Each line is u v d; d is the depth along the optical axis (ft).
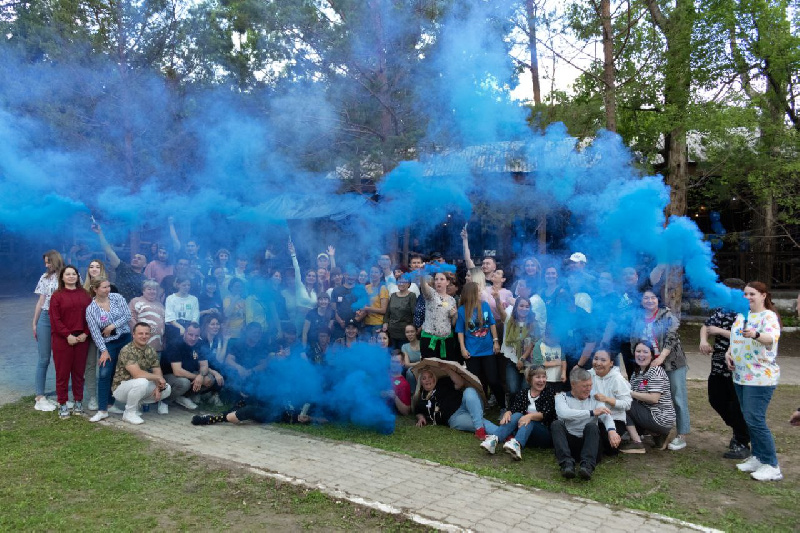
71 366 18.99
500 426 17.75
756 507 13.09
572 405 16.35
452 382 19.62
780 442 18.17
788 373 29.35
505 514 12.09
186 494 13.05
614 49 31.45
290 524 11.71
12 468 14.39
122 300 19.97
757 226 46.26
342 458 15.57
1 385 23.04
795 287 45.78
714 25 34.17
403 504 12.51
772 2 35.81
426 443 17.58
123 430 17.60
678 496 13.71
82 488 13.32
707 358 32.35
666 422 16.93
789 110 38.42
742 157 35.58
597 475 15.16
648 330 17.47
